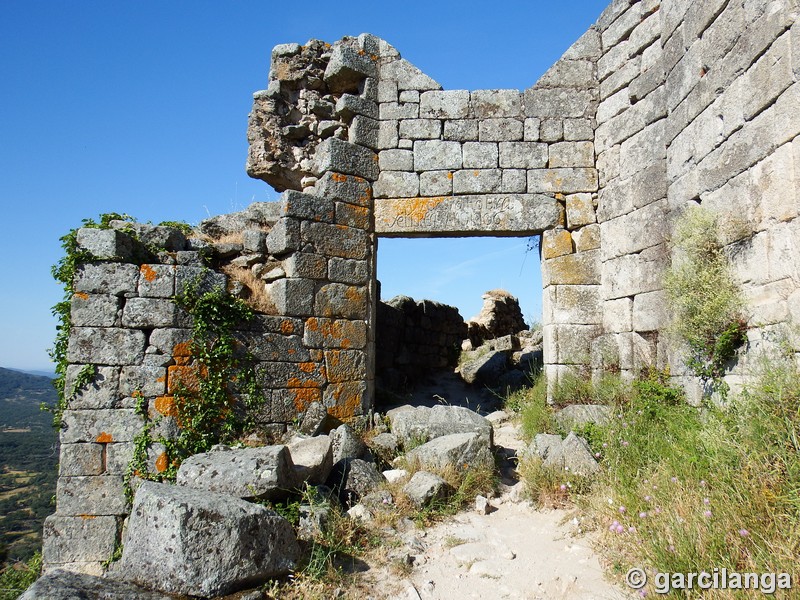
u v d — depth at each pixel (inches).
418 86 397.7
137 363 309.0
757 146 232.1
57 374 319.3
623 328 353.7
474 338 649.6
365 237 384.2
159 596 175.2
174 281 318.3
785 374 202.2
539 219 383.6
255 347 336.5
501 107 394.6
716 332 257.1
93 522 294.2
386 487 259.8
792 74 210.1
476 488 260.4
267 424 334.0
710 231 262.8
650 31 346.9
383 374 491.2
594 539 211.3
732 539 161.9
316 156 390.6
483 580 197.3
